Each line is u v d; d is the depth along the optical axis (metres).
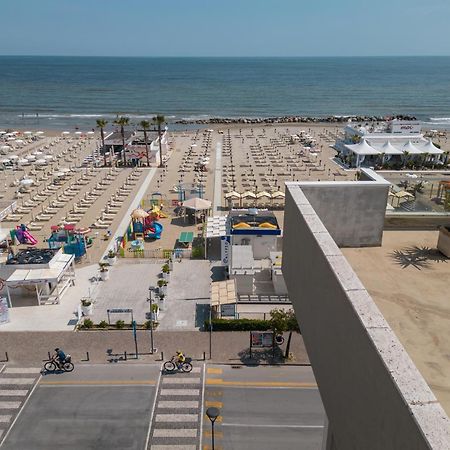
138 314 27.73
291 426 19.09
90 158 70.00
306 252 7.85
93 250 37.69
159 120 64.75
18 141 83.44
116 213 46.53
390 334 4.59
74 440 18.52
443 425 3.46
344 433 5.68
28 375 22.28
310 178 59.75
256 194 47.91
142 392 21.11
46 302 29.11
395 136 67.00
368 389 4.67
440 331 6.44
